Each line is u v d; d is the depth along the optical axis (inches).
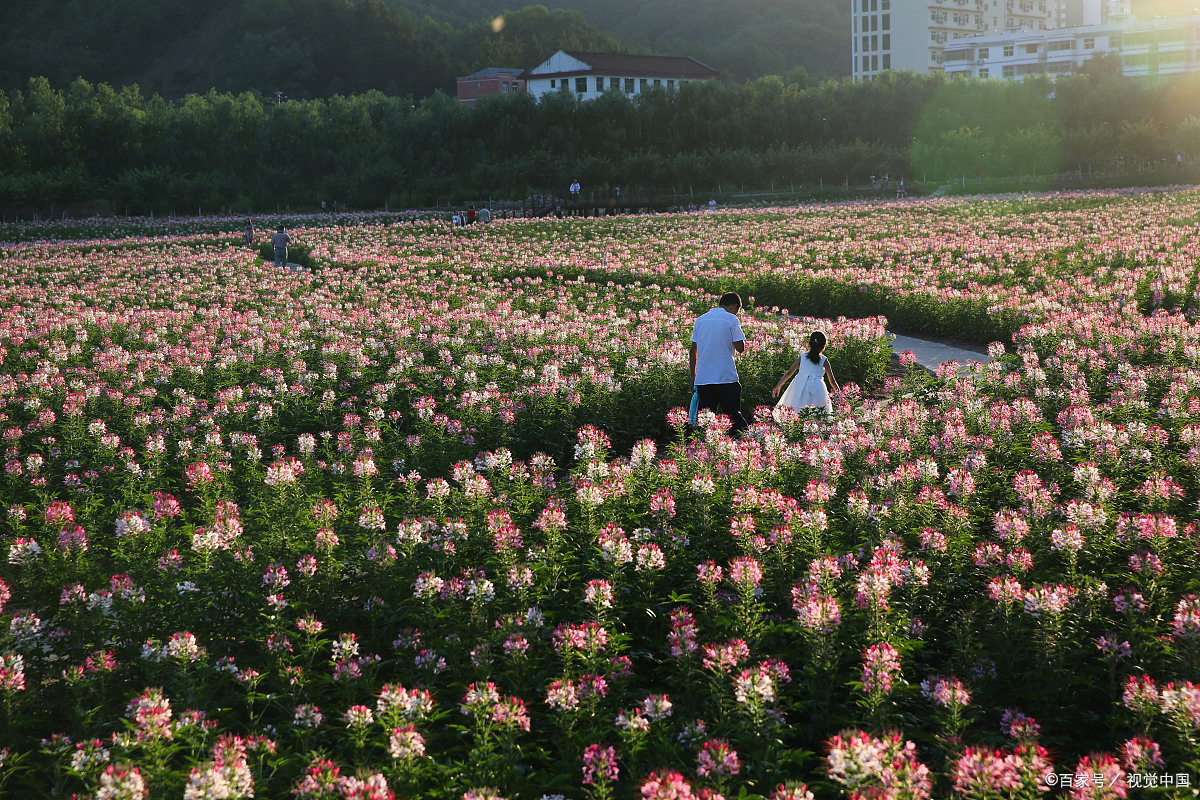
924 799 155.2
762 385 557.3
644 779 175.0
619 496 307.6
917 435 390.6
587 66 4936.0
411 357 613.9
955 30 6540.4
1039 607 210.8
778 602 250.5
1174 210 1733.5
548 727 202.7
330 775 165.8
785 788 157.6
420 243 1705.2
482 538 284.0
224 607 250.8
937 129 4037.9
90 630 237.8
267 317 837.2
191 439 450.0
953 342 774.5
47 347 698.2
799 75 4613.7
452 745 202.2
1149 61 5757.9
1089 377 484.7
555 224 2073.1
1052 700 205.2
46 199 3267.7
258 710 218.5
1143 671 206.2
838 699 212.2
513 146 3777.1
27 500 390.9
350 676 209.5
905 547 276.2
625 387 535.5
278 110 3772.1
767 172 3794.3
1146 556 237.1
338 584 256.4
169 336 757.3
